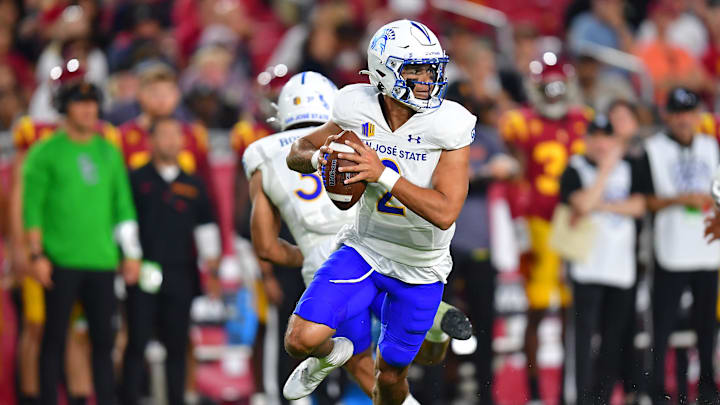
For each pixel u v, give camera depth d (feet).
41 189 81.25
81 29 114.73
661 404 88.63
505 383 97.30
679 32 136.05
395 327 55.36
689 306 94.43
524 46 119.34
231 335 96.68
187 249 86.89
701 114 91.25
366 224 53.36
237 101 105.09
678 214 88.17
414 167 50.85
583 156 89.51
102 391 82.58
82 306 83.20
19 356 86.07
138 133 90.74
